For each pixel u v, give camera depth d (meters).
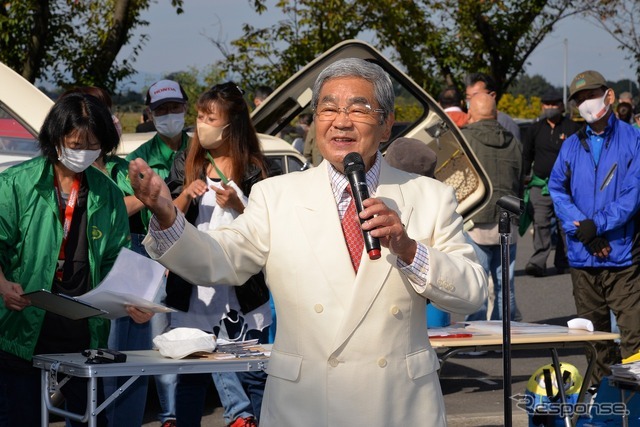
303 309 3.51
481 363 9.76
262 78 19.33
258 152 6.11
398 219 3.26
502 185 9.95
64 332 5.01
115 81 17.16
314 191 3.61
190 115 22.86
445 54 21.52
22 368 4.91
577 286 7.74
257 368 4.88
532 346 5.86
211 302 5.81
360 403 3.45
